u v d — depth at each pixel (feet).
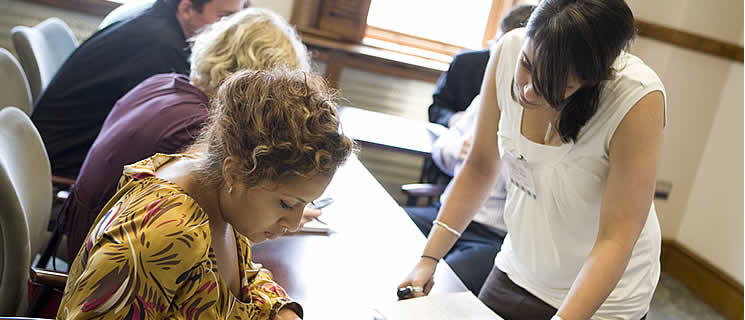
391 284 4.46
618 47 3.26
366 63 11.46
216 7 7.16
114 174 4.62
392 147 8.27
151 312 2.40
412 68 11.65
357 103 11.84
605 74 3.33
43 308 4.19
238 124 2.52
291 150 2.44
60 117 6.73
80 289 2.32
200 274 2.57
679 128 11.68
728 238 11.36
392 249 5.04
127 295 2.33
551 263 4.75
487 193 4.97
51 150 6.71
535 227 4.70
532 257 4.88
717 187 11.66
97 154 4.76
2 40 9.97
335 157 2.56
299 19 11.43
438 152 8.25
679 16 10.93
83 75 6.73
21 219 3.76
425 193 8.09
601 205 3.97
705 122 11.73
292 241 4.81
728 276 11.23
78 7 10.08
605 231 3.88
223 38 4.91
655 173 3.73
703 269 11.72
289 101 2.48
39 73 7.20
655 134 3.67
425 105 12.13
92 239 2.50
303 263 4.50
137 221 2.41
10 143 4.44
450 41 12.87
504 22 8.21
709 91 11.51
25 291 4.00
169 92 4.94
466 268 6.81
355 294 4.21
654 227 4.71
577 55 3.22
